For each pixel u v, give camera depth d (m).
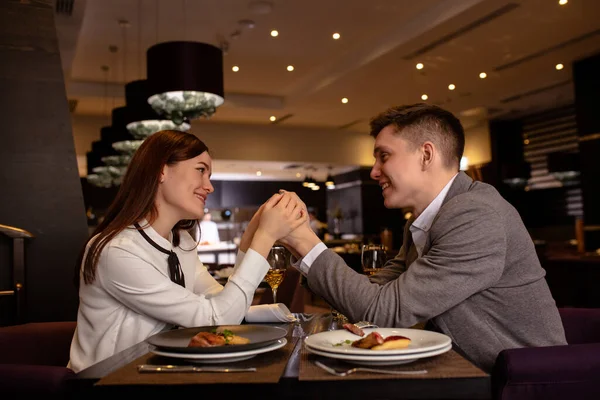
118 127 6.95
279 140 12.52
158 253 1.58
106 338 1.50
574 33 6.88
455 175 1.52
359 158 13.28
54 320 3.21
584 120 8.05
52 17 3.36
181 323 1.44
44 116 3.29
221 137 12.08
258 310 1.68
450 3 6.27
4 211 3.19
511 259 1.40
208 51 4.98
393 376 0.95
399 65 7.95
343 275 1.39
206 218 12.64
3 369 1.13
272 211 1.48
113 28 6.98
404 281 1.34
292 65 8.68
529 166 10.59
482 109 10.97
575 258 6.10
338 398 0.95
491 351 1.36
